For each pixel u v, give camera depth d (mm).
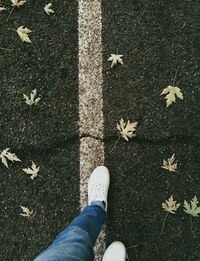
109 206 1539
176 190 1521
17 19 1608
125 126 1544
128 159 1543
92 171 1552
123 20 1579
